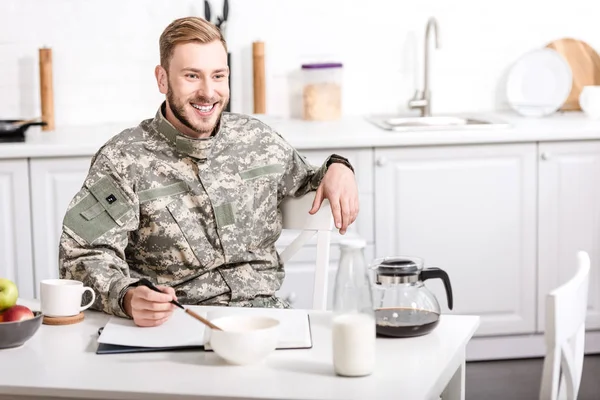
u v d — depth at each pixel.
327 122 4.54
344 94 4.76
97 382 1.84
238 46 4.68
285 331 2.08
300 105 4.75
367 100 4.77
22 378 1.86
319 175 2.71
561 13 4.77
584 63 4.79
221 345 1.91
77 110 4.65
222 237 2.57
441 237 4.17
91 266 2.33
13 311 2.07
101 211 2.43
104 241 2.40
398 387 1.79
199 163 2.56
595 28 4.79
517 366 4.21
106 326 2.16
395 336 2.08
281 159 2.70
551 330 1.75
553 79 4.67
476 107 4.80
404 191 4.11
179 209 2.53
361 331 1.84
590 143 4.16
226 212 2.57
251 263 2.65
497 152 4.13
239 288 2.60
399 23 4.72
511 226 4.19
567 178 4.18
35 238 4.00
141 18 4.61
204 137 2.55
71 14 4.58
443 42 4.75
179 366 1.92
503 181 4.15
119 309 2.22
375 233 4.13
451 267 4.19
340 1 4.68
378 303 2.12
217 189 2.57
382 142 4.02
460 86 4.79
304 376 1.86
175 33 2.47
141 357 1.98
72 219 2.40
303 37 4.70
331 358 1.96
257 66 4.62
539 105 4.68
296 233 4.11
